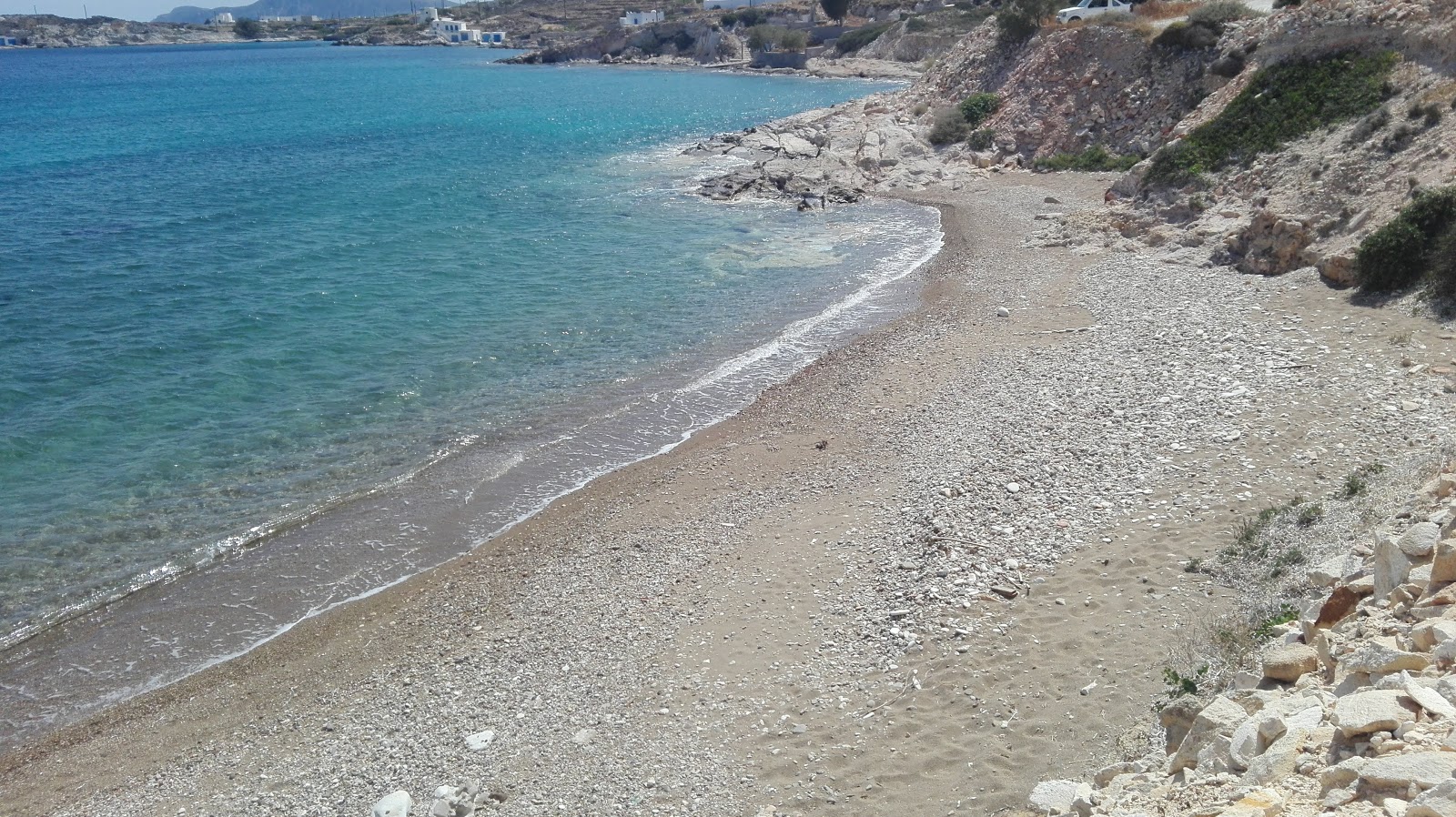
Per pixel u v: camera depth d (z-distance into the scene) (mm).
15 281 31453
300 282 31734
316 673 13750
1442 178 21359
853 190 45562
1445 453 12539
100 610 15312
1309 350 18219
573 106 95062
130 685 13773
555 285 31547
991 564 13117
